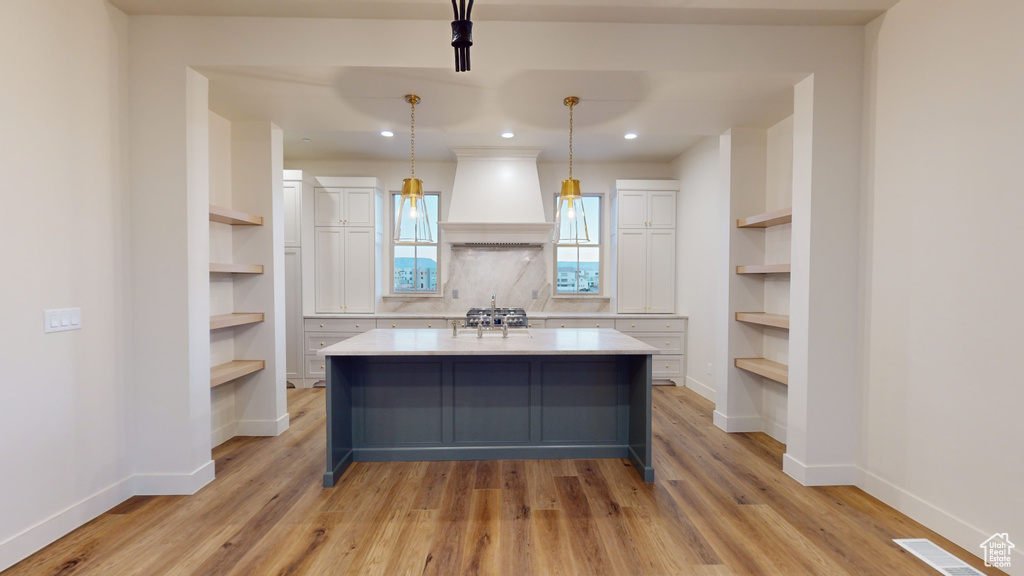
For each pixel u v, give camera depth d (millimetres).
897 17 2387
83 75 2223
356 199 5258
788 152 3332
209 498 2488
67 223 2137
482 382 3041
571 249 5863
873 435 2529
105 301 2344
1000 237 1886
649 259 5344
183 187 2516
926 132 2219
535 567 1881
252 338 3492
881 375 2479
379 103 3049
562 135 4660
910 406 2301
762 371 3215
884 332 2461
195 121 2590
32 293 1976
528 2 2373
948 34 2105
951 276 2094
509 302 5750
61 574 1829
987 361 1931
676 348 5176
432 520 2260
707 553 1982
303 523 2227
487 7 2426
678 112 3230
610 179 5758
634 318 5160
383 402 3023
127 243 2488
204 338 2676
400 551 1993
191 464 2553
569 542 2064
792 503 2441
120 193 2439
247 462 2994
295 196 4996
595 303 5777
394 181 5695
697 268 4871
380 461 3016
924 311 2227
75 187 2178
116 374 2416
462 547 2023
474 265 5730
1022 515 1807
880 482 2477
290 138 4777
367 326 5090
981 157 1962
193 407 2568
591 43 2588
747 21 2570
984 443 1941
